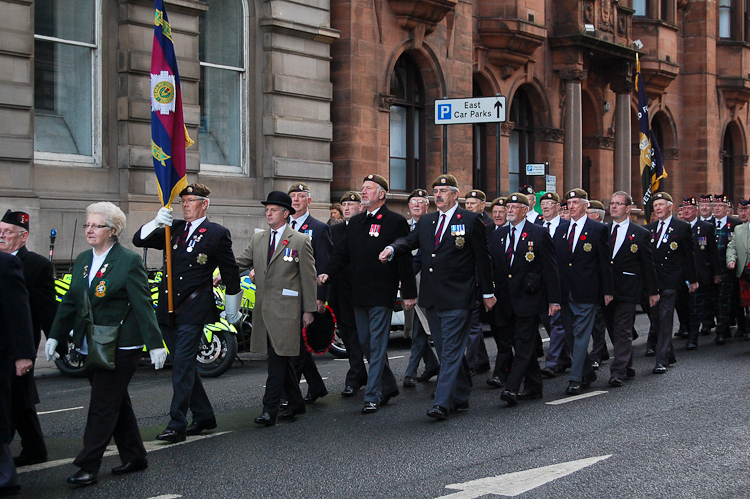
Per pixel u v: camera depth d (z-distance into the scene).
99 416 5.97
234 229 16.56
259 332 8.02
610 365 10.97
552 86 25.78
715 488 5.77
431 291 8.18
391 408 8.64
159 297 7.33
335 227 10.22
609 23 26.72
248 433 7.48
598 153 27.92
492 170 23.91
